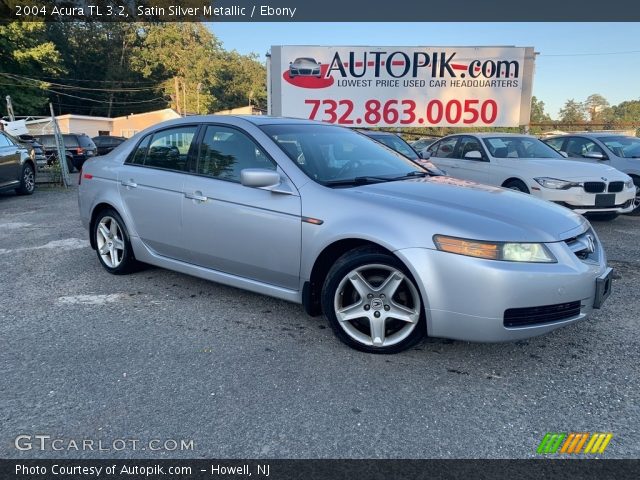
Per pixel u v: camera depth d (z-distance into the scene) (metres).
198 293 4.61
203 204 4.11
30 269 5.39
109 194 4.94
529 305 2.99
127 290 4.69
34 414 2.70
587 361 3.34
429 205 3.31
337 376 3.11
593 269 3.23
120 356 3.36
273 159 3.84
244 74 75.19
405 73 13.58
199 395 2.89
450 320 3.06
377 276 3.33
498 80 13.67
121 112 58.72
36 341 3.59
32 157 12.25
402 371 3.18
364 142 4.57
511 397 2.90
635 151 9.22
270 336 3.69
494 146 8.63
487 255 2.98
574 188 7.34
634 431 2.60
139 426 2.60
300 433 2.56
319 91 13.67
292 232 3.59
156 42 57.66
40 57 27.22
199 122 4.42
